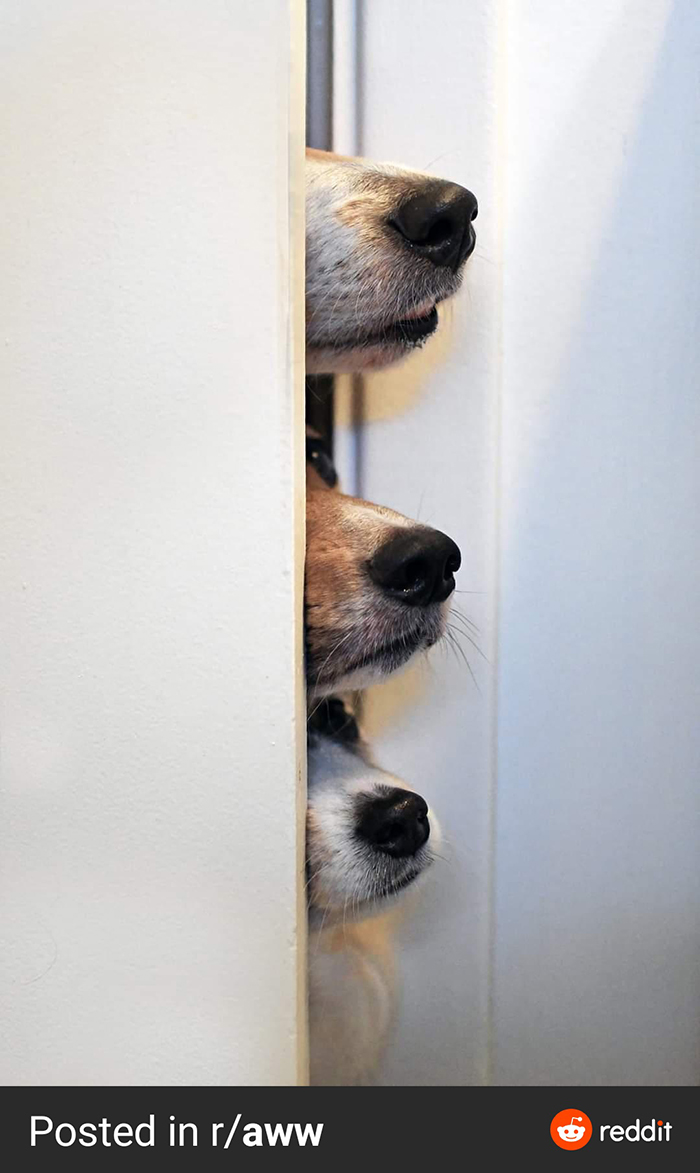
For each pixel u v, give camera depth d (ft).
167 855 1.61
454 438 2.48
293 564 1.55
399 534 1.98
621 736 2.57
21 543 1.57
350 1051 2.58
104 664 1.59
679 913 2.62
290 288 1.50
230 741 1.59
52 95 1.49
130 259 1.51
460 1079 2.65
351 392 2.49
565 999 2.64
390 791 2.17
